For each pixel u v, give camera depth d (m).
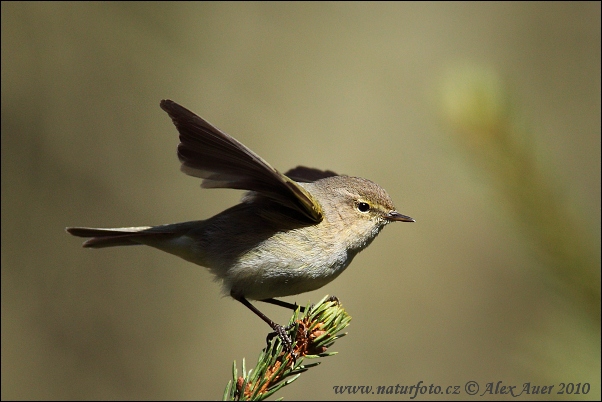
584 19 15.66
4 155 13.53
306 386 14.19
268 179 5.95
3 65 13.55
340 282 15.17
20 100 13.66
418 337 14.77
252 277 6.52
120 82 14.41
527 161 3.64
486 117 3.65
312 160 15.78
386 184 15.73
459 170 3.83
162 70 14.78
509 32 16.33
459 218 15.55
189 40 15.10
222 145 5.36
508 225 3.63
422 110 16.11
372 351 14.66
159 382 13.88
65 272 13.72
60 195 13.84
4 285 13.23
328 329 5.25
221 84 15.49
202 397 13.92
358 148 15.95
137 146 14.48
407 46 16.61
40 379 13.10
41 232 13.61
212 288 14.59
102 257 14.00
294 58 15.99
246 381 4.86
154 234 6.91
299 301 14.70
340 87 16.27
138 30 14.52
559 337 3.47
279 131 15.73
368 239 7.05
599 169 14.97
